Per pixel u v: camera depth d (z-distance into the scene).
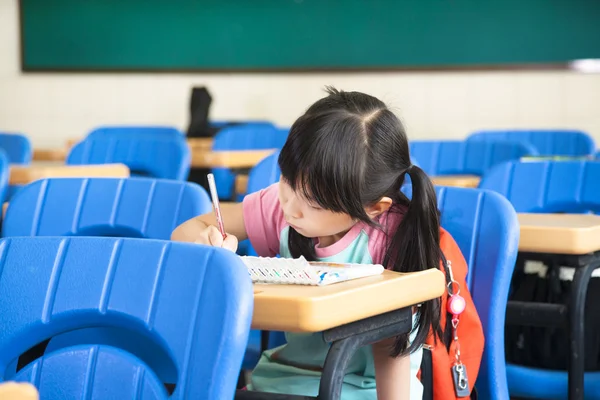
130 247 1.15
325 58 7.79
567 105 7.31
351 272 1.30
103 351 1.16
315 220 1.45
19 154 4.96
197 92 7.40
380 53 7.66
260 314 1.15
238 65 8.00
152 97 8.21
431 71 7.54
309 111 1.46
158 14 8.11
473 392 1.83
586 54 7.23
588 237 1.94
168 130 5.67
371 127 1.45
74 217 1.95
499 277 1.81
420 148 3.90
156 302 1.11
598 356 2.15
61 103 8.36
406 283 1.30
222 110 8.08
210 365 1.04
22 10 8.31
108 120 8.30
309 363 1.67
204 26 8.04
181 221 1.88
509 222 1.82
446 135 7.57
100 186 1.96
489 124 7.47
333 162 1.39
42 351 1.32
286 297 1.14
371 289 1.23
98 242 1.17
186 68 8.10
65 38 8.28
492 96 7.45
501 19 7.37
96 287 1.14
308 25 7.80
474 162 3.78
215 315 1.05
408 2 7.55
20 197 1.98
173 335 1.08
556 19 7.27
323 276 1.26
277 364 1.70
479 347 1.67
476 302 1.84
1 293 1.18
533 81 7.35
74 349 1.17
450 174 3.85
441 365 1.60
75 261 1.17
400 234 1.55
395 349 1.44
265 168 2.41
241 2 7.94
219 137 5.71
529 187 2.55
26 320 1.17
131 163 3.61
